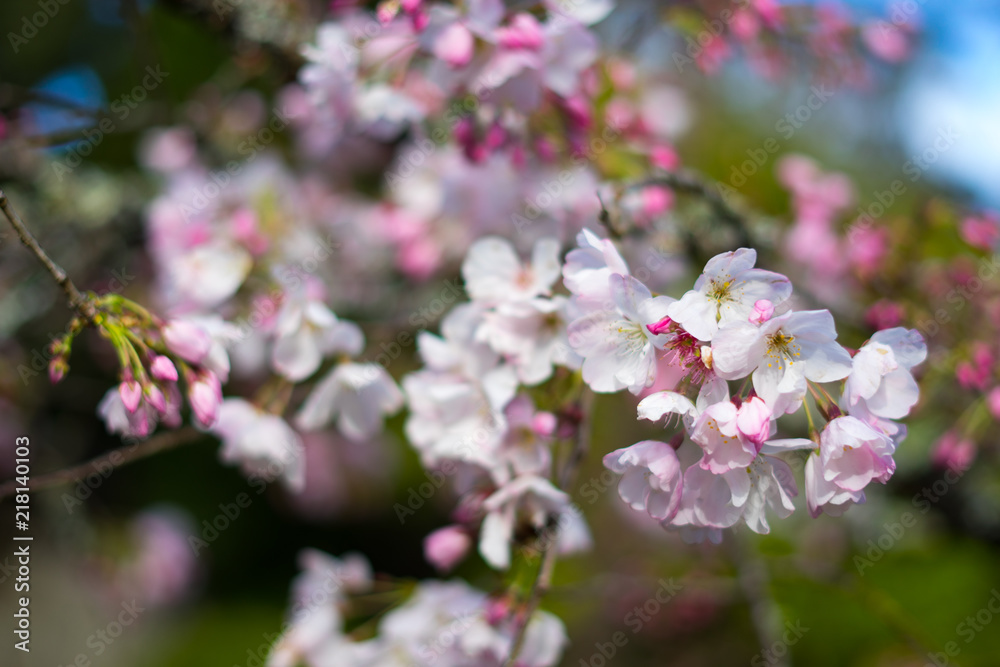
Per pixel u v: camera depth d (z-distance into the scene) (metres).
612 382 0.68
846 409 0.67
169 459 1.49
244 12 0.93
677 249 0.87
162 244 0.92
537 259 0.73
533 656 0.74
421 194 0.96
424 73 0.81
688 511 0.68
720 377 0.66
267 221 0.90
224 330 0.75
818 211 1.02
